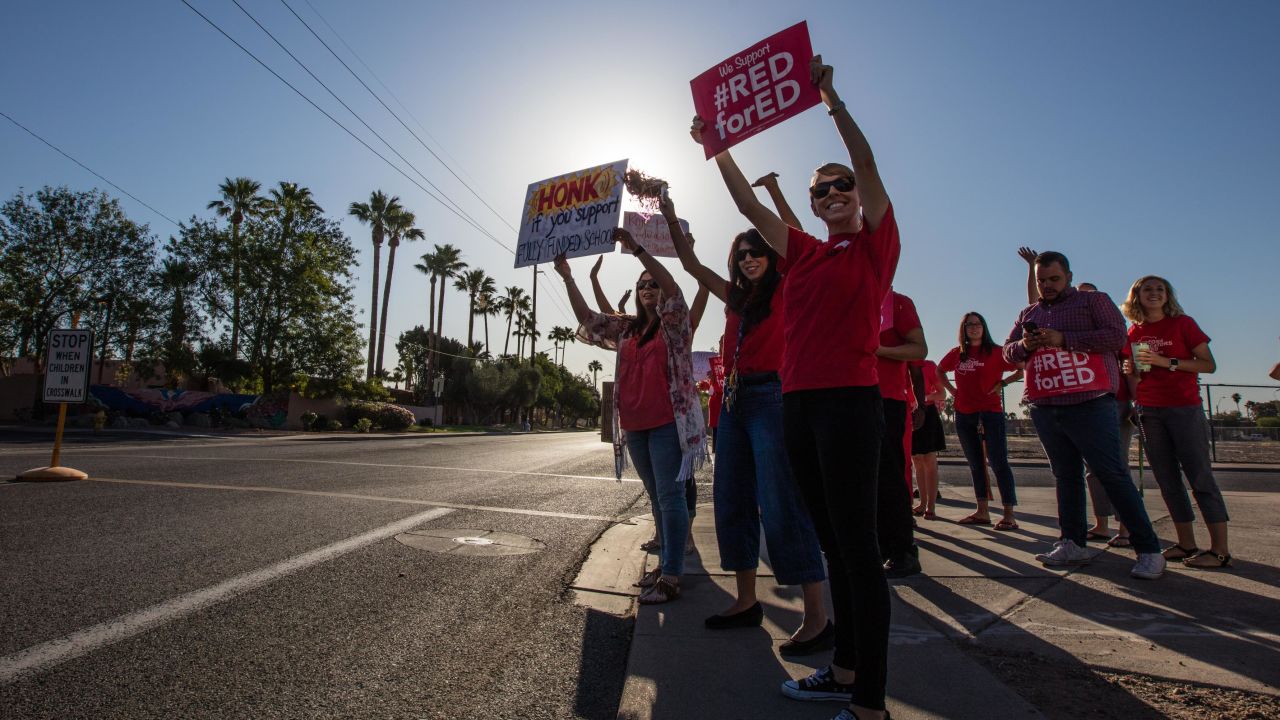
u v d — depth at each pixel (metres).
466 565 3.90
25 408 27.52
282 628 2.71
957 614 2.90
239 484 7.07
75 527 4.48
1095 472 3.67
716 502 2.89
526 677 2.35
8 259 28.03
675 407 3.29
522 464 11.91
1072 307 3.84
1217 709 1.95
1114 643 2.53
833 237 2.17
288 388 31.47
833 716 1.94
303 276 31.09
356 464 10.37
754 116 2.91
